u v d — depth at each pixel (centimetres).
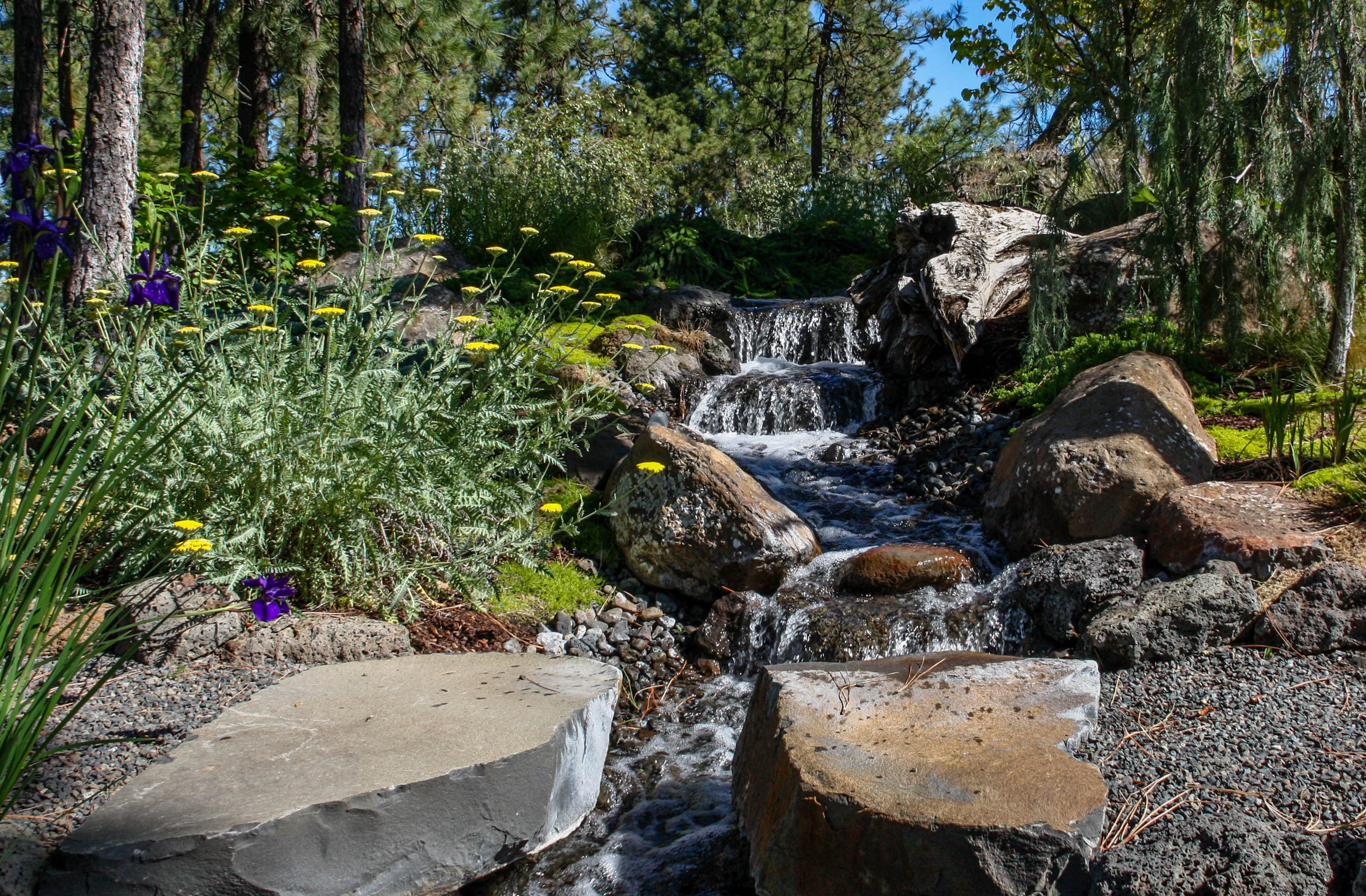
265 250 785
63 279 603
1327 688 337
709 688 466
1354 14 532
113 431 236
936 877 241
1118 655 375
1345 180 557
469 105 1822
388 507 461
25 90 948
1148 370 562
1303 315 621
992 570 509
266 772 281
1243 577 395
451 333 508
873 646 462
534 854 314
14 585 209
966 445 681
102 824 251
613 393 645
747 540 523
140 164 970
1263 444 528
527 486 503
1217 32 574
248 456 413
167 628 361
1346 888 240
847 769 274
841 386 829
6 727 221
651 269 1189
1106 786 256
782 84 3088
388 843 274
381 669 370
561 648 467
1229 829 248
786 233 1414
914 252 882
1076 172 687
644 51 3225
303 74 1448
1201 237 662
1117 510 483
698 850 317
